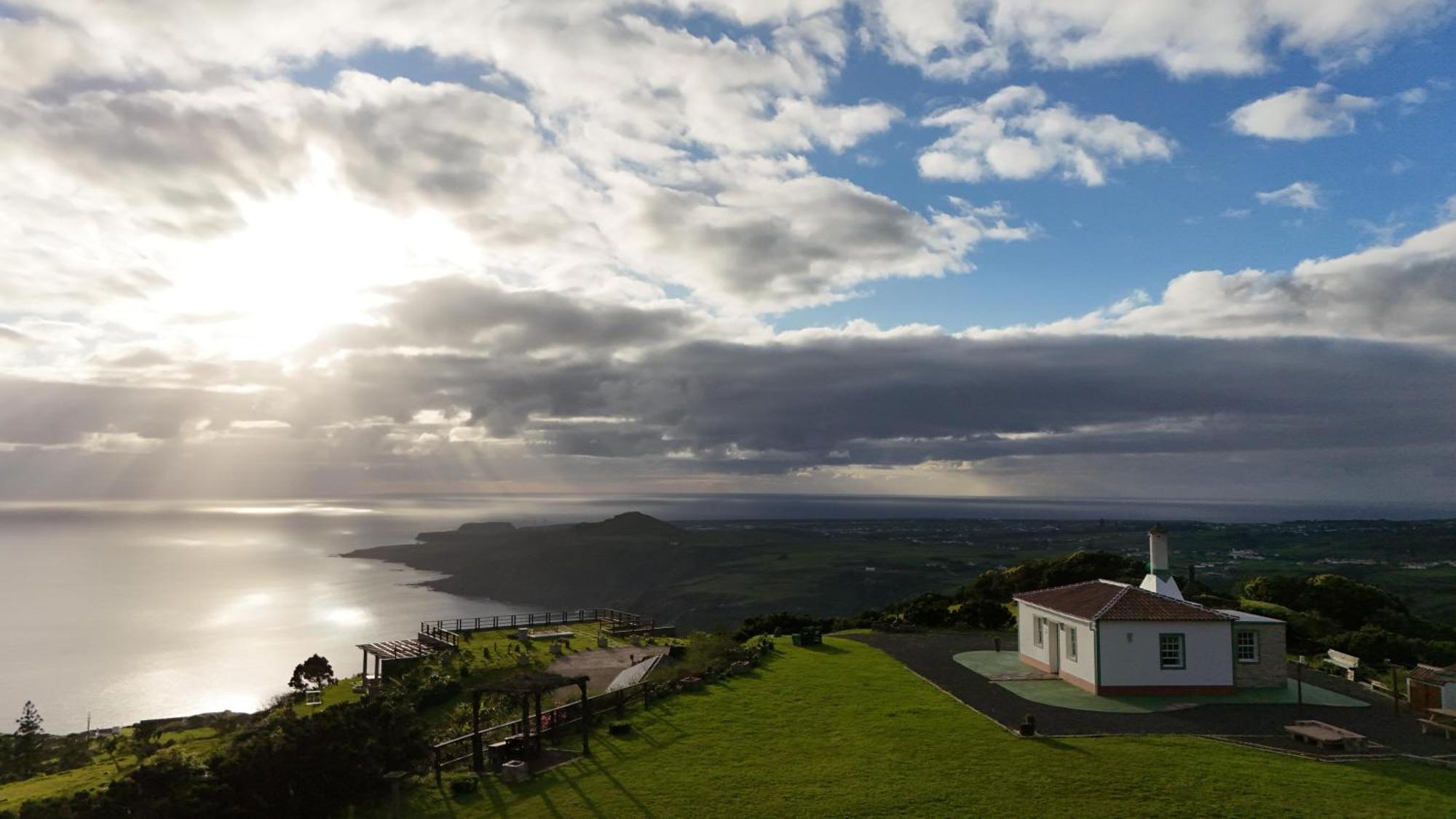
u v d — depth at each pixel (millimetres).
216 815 20766
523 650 46875
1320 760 23203
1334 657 38469
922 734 26328
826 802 20344
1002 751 24328
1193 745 24781
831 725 27688
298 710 38500
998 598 65625
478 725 25578
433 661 44094
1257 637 33531
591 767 24391
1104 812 19156
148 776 20906
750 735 26719
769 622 55719
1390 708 29953
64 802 20156
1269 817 18797
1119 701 31109
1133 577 61469
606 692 33562
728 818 19609
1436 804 19484
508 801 22062
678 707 31047
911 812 19453
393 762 25078
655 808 20500
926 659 40781
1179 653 32438
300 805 22203
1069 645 34781
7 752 36969
